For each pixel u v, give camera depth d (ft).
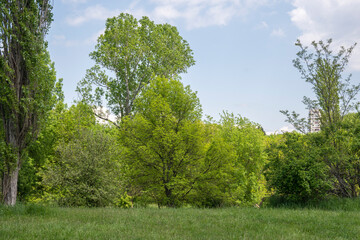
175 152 60.39
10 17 45.21
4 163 43.65
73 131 86.33
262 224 28.37
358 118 55.36
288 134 53.93
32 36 45.96
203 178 61.46
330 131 53.21
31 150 85.66
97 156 58.70
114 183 60.03
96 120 100.22
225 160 63.00
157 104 62.90
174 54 106.93
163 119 64.28
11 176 44.27
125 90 102.94
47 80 48.11
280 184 49.65
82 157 57.67
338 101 56.29
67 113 94.27
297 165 47.52
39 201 59.82
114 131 94.48
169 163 63.62
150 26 108.88
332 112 56.59
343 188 52.70
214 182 63.00
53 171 57.41
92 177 56.29
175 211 39.06
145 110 67.77
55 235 21.58
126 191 69.46
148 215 33.53
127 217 31.63
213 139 65.87
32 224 25.40
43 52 49.11
